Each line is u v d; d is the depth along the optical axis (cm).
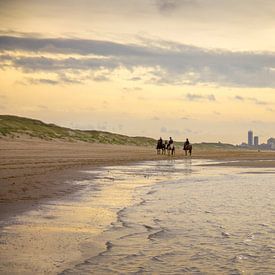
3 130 10231
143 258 903
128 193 1961
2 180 2277
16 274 785
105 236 1088
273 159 6297
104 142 12825
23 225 1193
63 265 843
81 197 1792
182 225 1230
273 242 1038
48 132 11656
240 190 2111
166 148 7300
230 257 914
